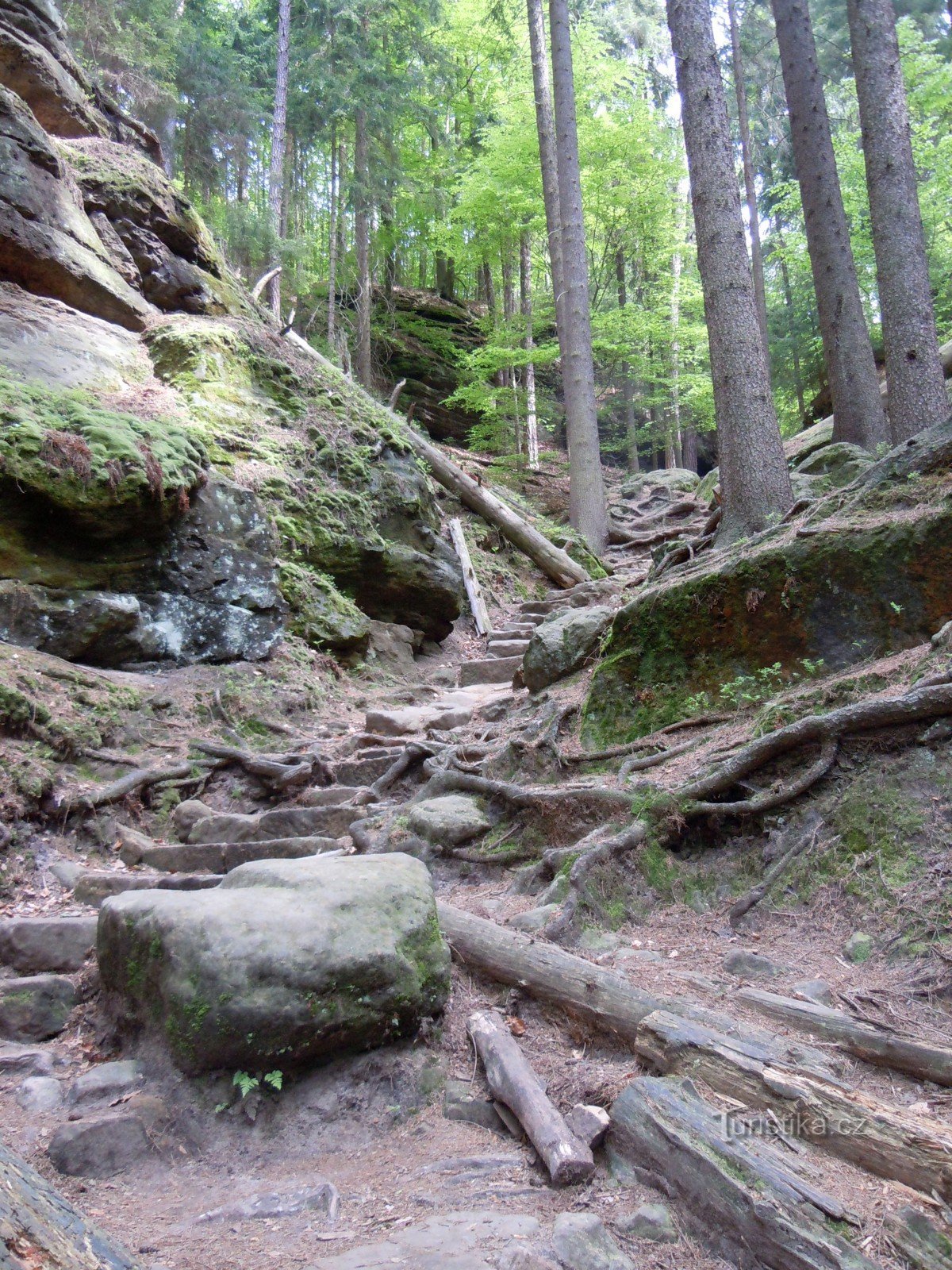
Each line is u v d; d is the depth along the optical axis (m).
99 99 11.55
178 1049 3.09
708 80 7.43
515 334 17.42
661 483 20.02
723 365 7.20
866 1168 2.22
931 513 4.52
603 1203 2.42
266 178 26.03
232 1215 2.54
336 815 5.54
